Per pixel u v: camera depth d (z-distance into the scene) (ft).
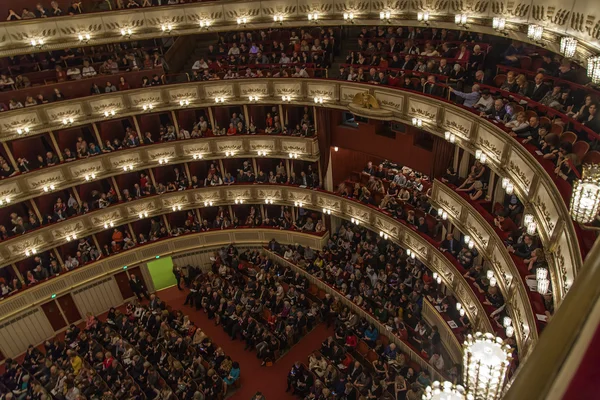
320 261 87.25
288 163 94.43
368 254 80.64
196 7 82.23
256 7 79.87
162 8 82.58
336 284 81.66
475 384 21.89
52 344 78.74
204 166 99.96
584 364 5.65
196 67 89.76
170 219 101.14
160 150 91.66
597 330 5.91
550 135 40.57
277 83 83.41
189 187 96.02
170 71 94.89
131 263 94.07
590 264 6.88
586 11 36.11
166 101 88.89
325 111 82.28
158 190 94.68
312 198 90.38
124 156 89.81
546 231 36.58
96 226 90.53
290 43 87.35
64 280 87.10
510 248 45.14
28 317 84.53
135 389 68.28
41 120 81.61
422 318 72.18
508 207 51.72
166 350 75.00
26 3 84.02
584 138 39.81
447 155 63.98
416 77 67.05
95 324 82.94
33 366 75.31
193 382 68.28
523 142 43.42
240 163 99.81
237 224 99.19
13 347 83.61
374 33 81.10
